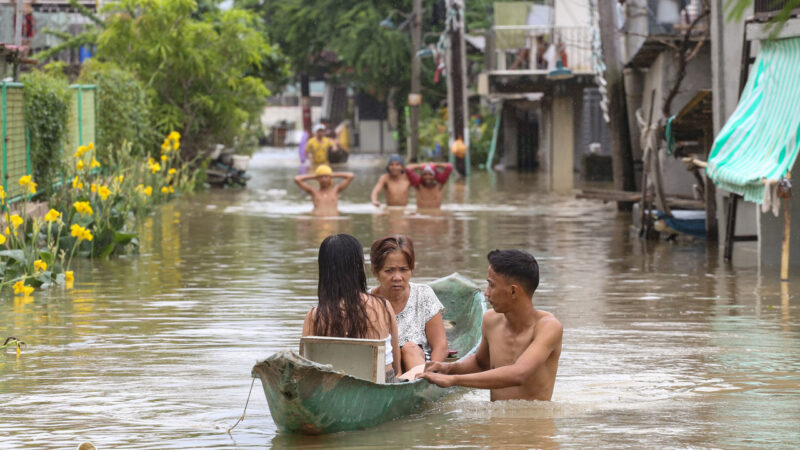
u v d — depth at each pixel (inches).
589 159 2511.1
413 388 455.5
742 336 651.5
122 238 1044.5
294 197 1914.4
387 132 4537.4
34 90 1210.6
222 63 2224.4
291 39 3705.7
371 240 1207.6
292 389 401.1
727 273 950.4
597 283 887.1
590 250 1131.3
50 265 861.8
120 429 437.7
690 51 1571.1
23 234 906.1
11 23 1609.3
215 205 1716.3
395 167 1667.1
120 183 1330.0
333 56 4092.0
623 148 1694.1
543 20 2367.1
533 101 2955.2
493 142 3093.0
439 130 3570.4
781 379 531.8
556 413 458.3
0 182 1078.4
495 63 2166.6
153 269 962.7
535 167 3152.1
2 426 443.2
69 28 2305.6
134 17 2159.2
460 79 2699.3
